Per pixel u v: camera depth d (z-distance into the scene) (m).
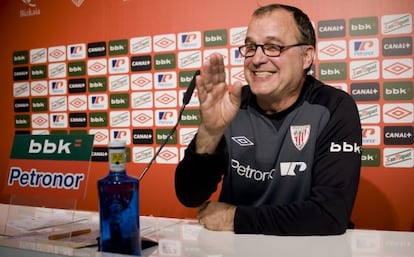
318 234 0.96
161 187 2.29
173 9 2.23
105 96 2.40
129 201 0.73
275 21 1.18
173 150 2.25
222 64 0.92
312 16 1.98
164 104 2.27
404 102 1.88
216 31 2.15
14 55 2.61
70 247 0.81
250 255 0.78
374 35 1.90
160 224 1.09
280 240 0.91
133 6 2.31
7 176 0.98
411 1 1.84
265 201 1.27
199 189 1.11
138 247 0.74
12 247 0.83
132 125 2.35
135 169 2.35
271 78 1.20
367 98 1.92
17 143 0.98
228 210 1.01
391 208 1.92
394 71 1.88
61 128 2.52
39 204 0.95
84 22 2.43
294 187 1.24
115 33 2.36
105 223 0.74
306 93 1.29
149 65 2.29
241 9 2.10
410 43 1.85
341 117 1.20
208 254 0.79
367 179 1.95
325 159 1.16
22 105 2.61
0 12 2.62
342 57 1.95
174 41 2.23
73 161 0.91
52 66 2.52
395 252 0.80
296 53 1.20
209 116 0.97
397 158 1.90
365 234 0.97
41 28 2.53
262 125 1.29
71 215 1.13
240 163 1.30
